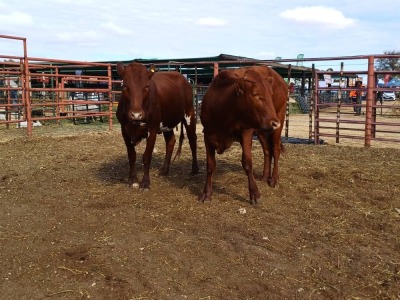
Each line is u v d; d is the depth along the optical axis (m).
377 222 4.85
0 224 4.77
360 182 6.47
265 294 3.35
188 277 3.58
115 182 6.57
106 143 10.59
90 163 8.02
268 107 4.76
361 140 11.73
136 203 5.49
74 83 23.66
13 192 6.03
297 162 7.86
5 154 8.89
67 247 4.14
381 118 19.09
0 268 3.74
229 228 4.63
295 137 12.73
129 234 4.42
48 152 9.18
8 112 14.12
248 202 5.49
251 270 3.72
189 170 7.39
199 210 5.19
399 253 4.07
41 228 4.65
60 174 7.08
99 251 4.00
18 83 15.56
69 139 11.18
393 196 5.75
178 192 5.97
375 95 10.07
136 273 3.62
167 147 7.14
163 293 3.33
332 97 29.11
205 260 3.88
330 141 11.54
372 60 9.89
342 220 4.92
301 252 4.05
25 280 3.54
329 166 7.48
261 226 4.71
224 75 5.35
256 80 4.80
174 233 4.49
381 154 8.89
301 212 5.18
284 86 6.43
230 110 5.11
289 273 3.67
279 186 6.20
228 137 5.45
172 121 6.75
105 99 21.41
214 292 3.36
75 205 5.43
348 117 20.41
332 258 3.95
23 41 10.86
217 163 7.82
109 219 4.88
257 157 8.39
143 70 5.48
